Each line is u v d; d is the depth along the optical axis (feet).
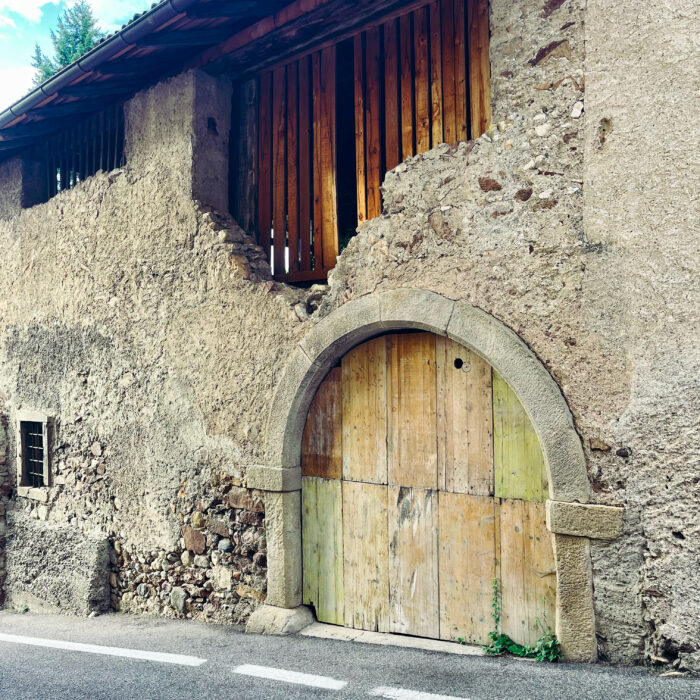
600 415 10.04
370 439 13.23
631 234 9.88
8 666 12.62
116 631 15.29
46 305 20.39
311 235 16.05
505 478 11.52
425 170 12.02
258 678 10.76
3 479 21.54
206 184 16.16
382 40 13.88
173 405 16.22
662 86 9.71
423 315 11.75
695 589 9.29
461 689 9.59
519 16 11.07
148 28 13.88
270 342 14.21
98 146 19.45
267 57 15.66
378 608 13.03
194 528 15.66
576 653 10.16
